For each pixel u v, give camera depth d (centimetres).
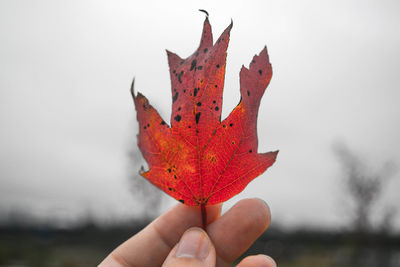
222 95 14
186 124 14
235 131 14
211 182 15
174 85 15
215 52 14
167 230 18
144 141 14
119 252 19
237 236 16
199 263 15
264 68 14
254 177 14
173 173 14
